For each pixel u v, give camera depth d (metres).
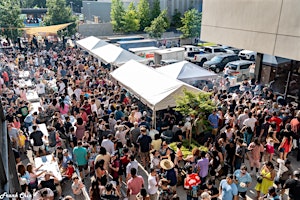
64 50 27.45
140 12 43.06
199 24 38.03
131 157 7.99
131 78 13.65
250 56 26.03
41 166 8.55
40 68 19.73
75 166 9.19
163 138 10.16
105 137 9.13
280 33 10.89
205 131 10.47
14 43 32.25
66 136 10.66
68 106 12.56
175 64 15.52
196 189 7.46
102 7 52.03
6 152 3.56
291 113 11.05
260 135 10.13
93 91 14.23
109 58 19.66
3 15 30.97
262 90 14.60
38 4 67.00
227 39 13.73
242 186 7.32
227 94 14.18
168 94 11.04
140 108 13.15
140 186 7.21
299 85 14.20
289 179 7.11
